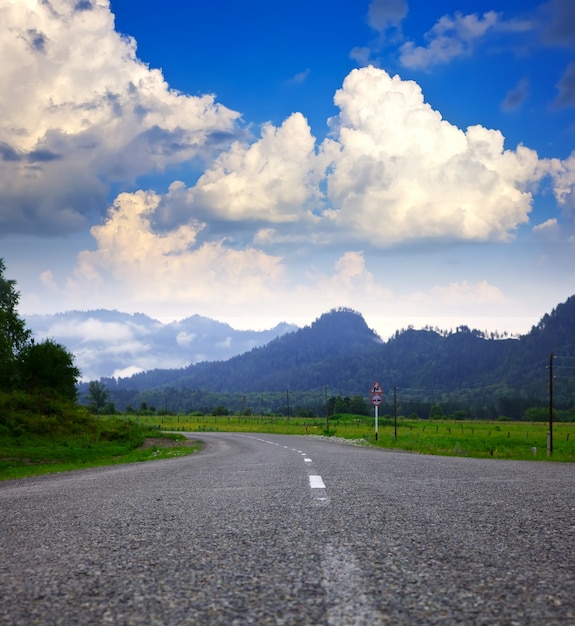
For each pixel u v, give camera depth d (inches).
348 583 142.8
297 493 331.6
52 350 2330.2
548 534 206.1
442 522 230.5
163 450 1487.5
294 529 216.5
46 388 2224.4
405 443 1417.3
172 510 275.7
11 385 2196.1
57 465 962.7
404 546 185.2
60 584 146.0
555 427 4805.6
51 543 203.0
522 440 2364.7
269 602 128.7
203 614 121.3
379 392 1806.1
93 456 1211.9
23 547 198.2
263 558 170.2
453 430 4050.2
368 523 228.5
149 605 127.6
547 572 152.9
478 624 114.6
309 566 159.8
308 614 120.6
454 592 135.1
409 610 122.8
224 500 309.4
